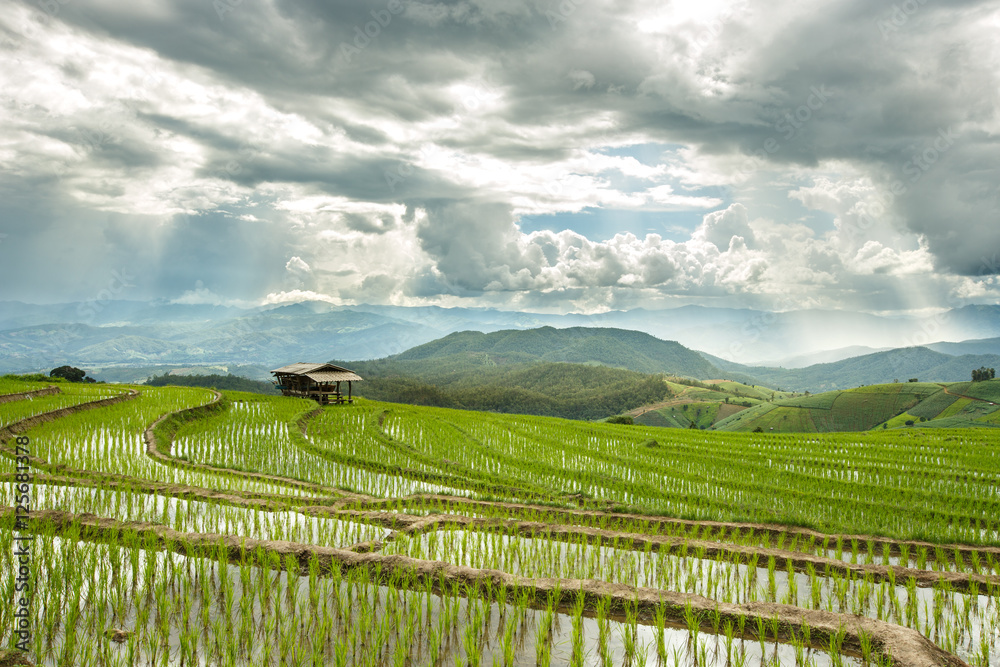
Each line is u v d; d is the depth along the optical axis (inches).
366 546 448.5
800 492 752.3
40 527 432.5
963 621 354.6
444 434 1268.5
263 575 354.0
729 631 297.3
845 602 375.6
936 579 411.8
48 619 298.8
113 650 281.7
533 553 455.8
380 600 344.2
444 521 541.6
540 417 1919.3
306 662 276.4
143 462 783.7
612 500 684.7
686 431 1616.6
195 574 371.9
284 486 715.4
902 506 688.4
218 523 489.7
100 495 567.8
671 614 332.8
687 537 521.0
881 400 5994.1
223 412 1523.1
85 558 376.8
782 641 308.7
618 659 289.7
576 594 348.8
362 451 1005.2
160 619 305.9
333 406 1931.6
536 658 286.7
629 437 1349.7
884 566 430.6
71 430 1021.2
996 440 1397.6
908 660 276.1
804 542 532.7
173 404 1475.1
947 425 4766.2
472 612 331.0
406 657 284.8
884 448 1237.1
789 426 5836.6
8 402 1349.7
